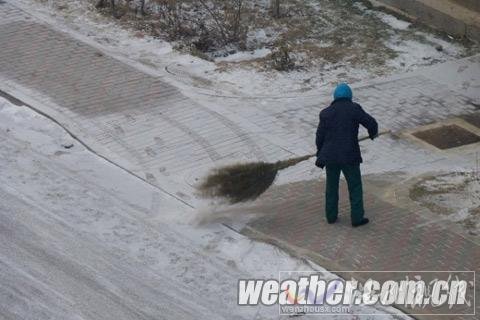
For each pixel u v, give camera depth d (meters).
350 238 16.33
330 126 16.31
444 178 18.61
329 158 16.20
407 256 15.85
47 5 25.88
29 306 14.22
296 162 17.16
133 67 22.61
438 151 19.73
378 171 18.77
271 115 20.78
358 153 16.33
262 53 24.00
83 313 14.10
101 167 18.36
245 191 16.84
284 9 26.50
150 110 20.66
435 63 23.97
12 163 18.25
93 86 21.56
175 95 21.41
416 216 17.11
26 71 22.03
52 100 20.78
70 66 22.44
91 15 25.44
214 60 23.52
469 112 21.59
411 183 18.34
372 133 16.67
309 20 25.98
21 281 14.79
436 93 22.38
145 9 25.97
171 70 22.69
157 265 15.41
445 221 16.98
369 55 24.14
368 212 17.20
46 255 15.48
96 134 19.53
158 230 16.36
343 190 18.08
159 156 18.86
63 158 18.59
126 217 16.72
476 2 25.28
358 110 16.41
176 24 25.03
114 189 17.61
